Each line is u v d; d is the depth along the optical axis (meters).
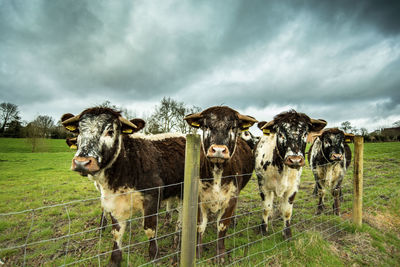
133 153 3.28
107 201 3.09
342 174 5.29
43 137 29.67
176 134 4.48
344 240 3.85
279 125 3.60
